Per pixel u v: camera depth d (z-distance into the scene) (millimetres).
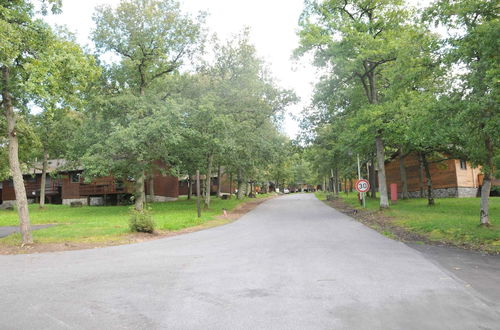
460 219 14742
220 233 13969
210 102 24797
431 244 10289
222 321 4449
